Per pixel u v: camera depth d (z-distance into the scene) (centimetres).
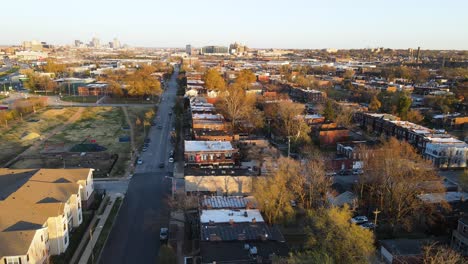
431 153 11469
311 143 12750
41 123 16138
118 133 14812
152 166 10962
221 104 16500
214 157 10250
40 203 6356
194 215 7688
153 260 6350
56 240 6262
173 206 8075
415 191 7725
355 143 12212
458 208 7750
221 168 9331
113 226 7450
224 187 8550
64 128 15538
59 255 6288
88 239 6938
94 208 8056
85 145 12644
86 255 6425
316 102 19900
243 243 5803
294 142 12638
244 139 12925
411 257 5909
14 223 5738
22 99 19612
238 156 10669
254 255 5466
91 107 19825
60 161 11256
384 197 8050
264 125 14925
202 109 15925
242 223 6438
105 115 18038
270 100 18288
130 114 18275
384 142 10475
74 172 8050
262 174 8688
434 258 5334
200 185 8494
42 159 11438
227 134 12425
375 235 6944
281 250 5641
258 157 10831
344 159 10569
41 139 13725
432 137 12262
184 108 18600
